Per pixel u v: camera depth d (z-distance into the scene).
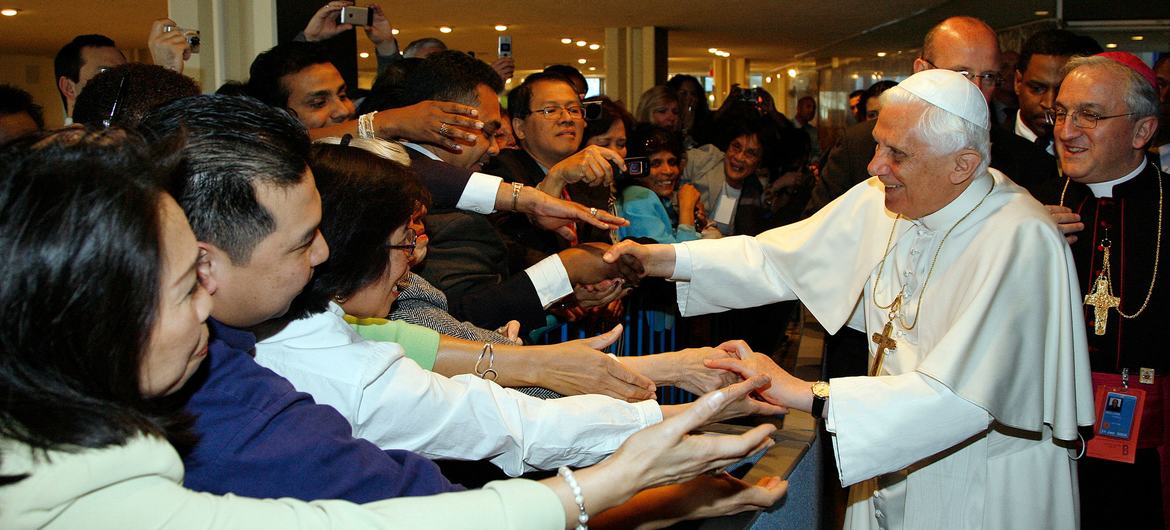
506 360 1.70
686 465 1.21
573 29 12.43
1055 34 3.27
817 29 12.96
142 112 1.81
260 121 1.12
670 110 5.22
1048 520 1.97
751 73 21.42
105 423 0.82
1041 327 1.83
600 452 1.49
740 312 3.95
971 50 2.74
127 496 0.85
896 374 2.02
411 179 1.51
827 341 2.91
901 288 2.05
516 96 2.91
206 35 3.94
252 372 1.10
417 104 2.22
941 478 1.98
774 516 1.88
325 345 1.33
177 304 0.87
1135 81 2.24
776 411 1.85
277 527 0.91
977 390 1.74
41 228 0.77
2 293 0.77
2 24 11.37
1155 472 2.27
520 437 1.41
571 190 2.78
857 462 1.75
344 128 2.26
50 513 0.81
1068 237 2.26
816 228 2.28
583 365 1.73
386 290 1.51
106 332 0.80
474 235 2.14
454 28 11.99
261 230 1.10
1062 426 1.86
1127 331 2.26
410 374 1.37
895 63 11.94
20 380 0.78
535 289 2.11
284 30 3.91
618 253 2.23
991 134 3.01
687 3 10.24
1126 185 2.30
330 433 1.10
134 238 0.81
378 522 0.96
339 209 1.39
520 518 1.03
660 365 1.97
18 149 0.81
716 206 4.72
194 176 1.07
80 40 3.88
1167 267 2.24
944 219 1.93
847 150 3.02
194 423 0.99
